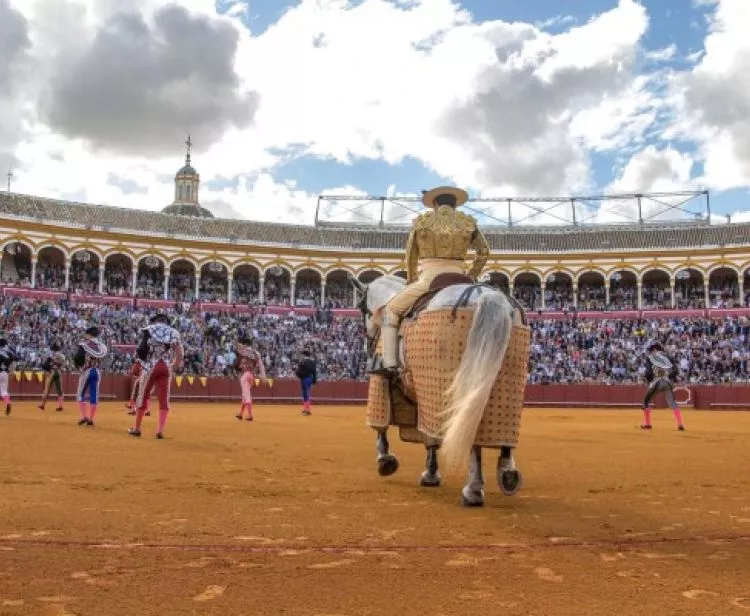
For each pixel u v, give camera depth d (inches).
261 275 2080.5
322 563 156.9
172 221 2068.2
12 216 1781.5
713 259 1996.8
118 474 297.3
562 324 1983.3
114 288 1959.9
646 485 291.3
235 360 1565.0
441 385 226.2
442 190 295.4
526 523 205.8
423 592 135.9
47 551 163.5
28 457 345.7
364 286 330.6
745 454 435.5
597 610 126.0
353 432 595.2
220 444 452.8
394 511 223.3
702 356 1738.4
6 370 728.3
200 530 189.6
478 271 286.2
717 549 174.7
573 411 1336.1
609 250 2082.9
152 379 487.2
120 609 123.5
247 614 122.1
